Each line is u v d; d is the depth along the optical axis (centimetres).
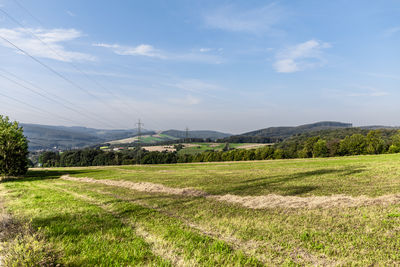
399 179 2034
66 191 2436
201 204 1556
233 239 905
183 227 1070
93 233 996
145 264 712
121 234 984
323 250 772
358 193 1602
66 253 779
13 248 711
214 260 722
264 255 753
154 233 991
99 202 1738
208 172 4175
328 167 3572
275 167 4397
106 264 702
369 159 4612
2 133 4206
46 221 1189
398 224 941
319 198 1517
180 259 739
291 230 973
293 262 698
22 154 4416
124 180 3241
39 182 3516
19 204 1716
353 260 690
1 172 4184
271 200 1559
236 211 1338
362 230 919
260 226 1044
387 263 662
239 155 11200
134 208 1476
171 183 2689
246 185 2288
